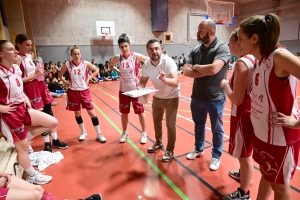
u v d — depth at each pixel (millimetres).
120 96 3295
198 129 2734
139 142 3443
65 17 11828
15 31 8438
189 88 8672
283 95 1224
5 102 2156
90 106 3396
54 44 11812
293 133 1275
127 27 13383
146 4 13641
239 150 1849
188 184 2299
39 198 1557
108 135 3787
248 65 1547
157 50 2428
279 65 1156
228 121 4340
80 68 3293
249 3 16656
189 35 15242
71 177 2500
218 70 2135
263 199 1629
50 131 3352
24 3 10602
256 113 1401
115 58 3256
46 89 3352
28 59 3010
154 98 2766
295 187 2164
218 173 2482
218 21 15477
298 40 14273
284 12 14805
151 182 2357
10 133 2176
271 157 1344
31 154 2967
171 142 2766
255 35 1233
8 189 1467
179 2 14492
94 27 12570
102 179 2445
